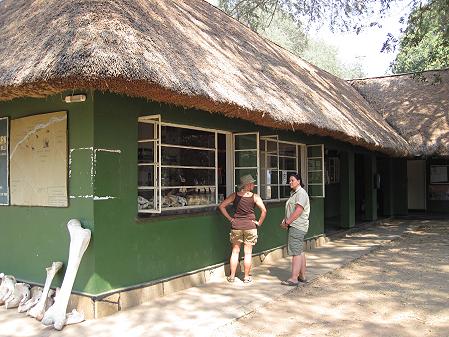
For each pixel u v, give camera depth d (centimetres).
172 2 772
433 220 1516
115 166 525
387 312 530
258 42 1029
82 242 485
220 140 736
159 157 573
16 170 591
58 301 482
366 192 1409
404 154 1330
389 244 1037
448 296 595
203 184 687
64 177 527
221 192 735
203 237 659
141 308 527
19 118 586
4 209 611
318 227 1022
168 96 498
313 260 834
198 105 544
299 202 642
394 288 637
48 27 505
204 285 638
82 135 511
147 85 459
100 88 451
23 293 551
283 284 646
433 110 1495
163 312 515
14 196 594
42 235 554
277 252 852
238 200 655
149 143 585
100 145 511
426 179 1731
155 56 492
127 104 543
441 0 1280
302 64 1245
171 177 627
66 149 525
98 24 463
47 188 547
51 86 450
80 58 421
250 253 655
